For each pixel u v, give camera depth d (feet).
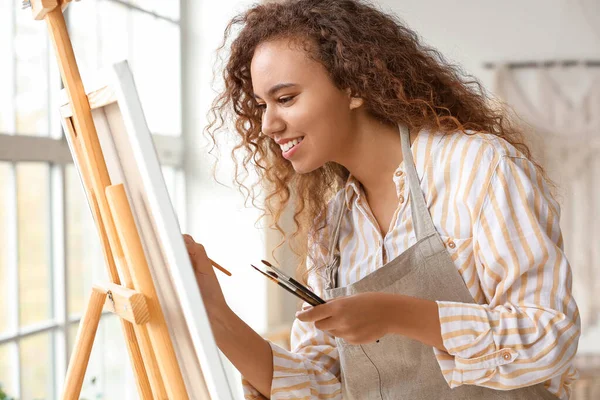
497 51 15.58
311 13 3.69
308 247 4.34
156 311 2.58
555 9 15.43
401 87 3.73
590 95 15.17
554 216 3.45
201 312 2.37
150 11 10.51
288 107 3.65
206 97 11.20
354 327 3.08
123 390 9.43
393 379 3.98
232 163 11.19
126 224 2.55
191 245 3.57
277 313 12.13
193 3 11.20
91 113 2.87
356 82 3.68
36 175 7.80
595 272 14.80
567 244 14.94
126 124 2.42
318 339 4.35
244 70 4.13
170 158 10.90
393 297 3.18
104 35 9.45
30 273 7.69
